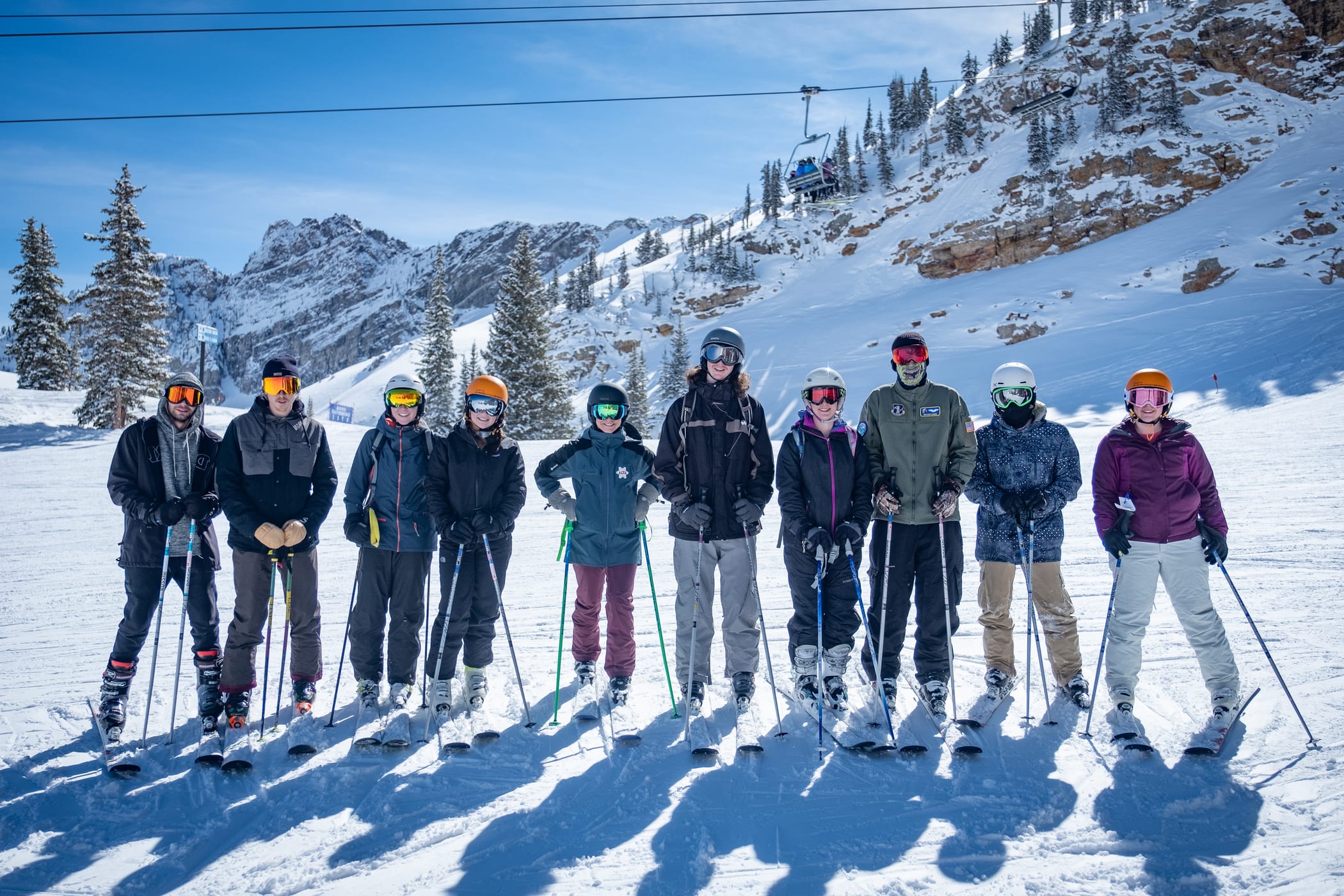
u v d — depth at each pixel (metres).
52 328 33.16
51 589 7.63
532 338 34.56
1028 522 3.96
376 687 4.18
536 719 4.10
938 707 3.91
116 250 26.45
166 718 4.16
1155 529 3.81
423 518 4.20
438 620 4.14
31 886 2.73
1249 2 99.44
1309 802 2.99
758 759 3.60
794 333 72.19
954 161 105.62
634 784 3.40
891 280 89.56
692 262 112.50
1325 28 92.56
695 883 2.68
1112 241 75.25
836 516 4.09
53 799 3.32
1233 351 32.03
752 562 4.16
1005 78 113.50
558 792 3.33
